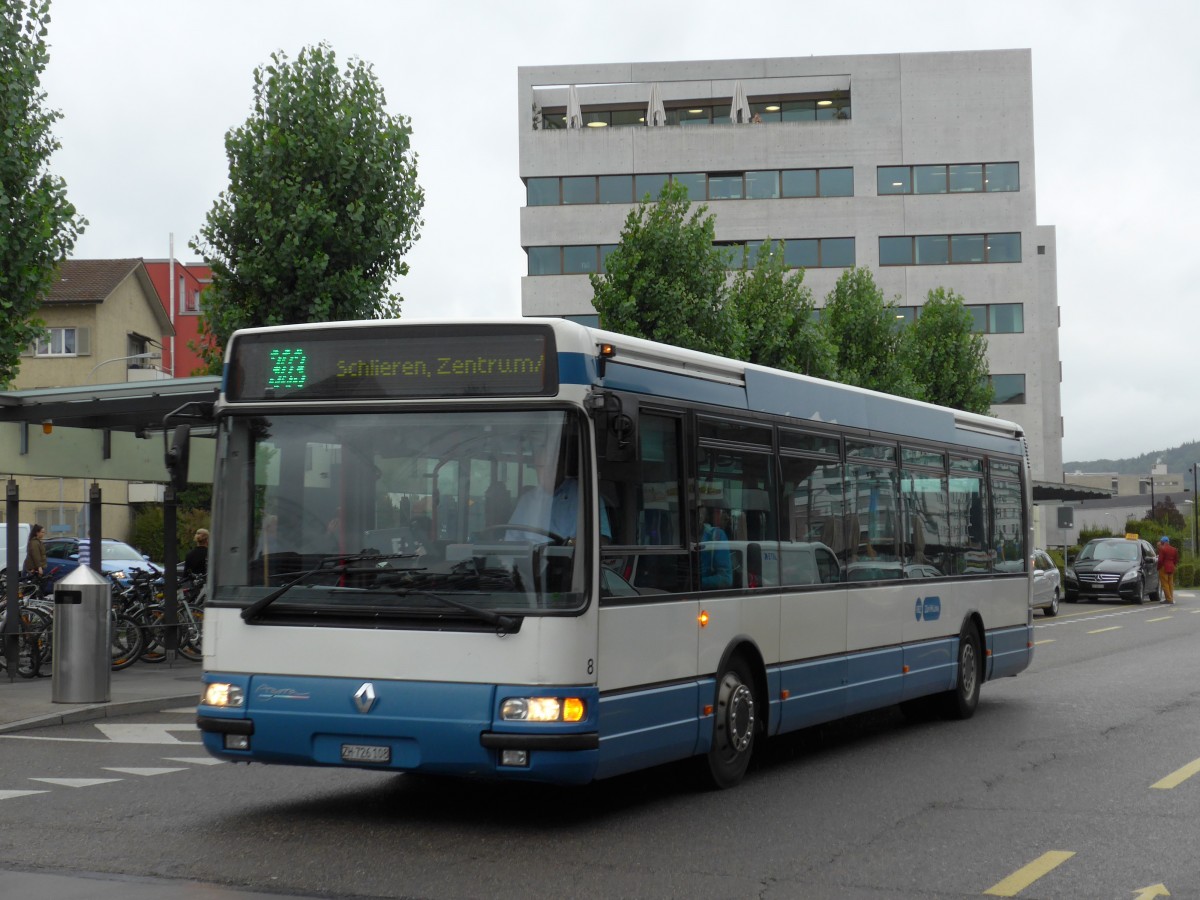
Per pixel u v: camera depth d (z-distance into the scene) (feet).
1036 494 153.17
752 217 207.92
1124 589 141.49
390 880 23.86
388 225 67.56
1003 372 207.51
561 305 206.18
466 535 27.86
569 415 27.91
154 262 240.53
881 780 35.06
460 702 27.17
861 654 40.60
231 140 67.31
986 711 50.24
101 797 32.32
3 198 50.93
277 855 25.86
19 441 59.93
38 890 23.02
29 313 53.36
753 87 210.59
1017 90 207.51
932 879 24.16
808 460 38.14
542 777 26.89
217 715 28.66
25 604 60.54
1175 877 24.25
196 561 72.64
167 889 23.11
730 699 33.47
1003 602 52.11
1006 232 207.51
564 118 212.02
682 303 96.43
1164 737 42.22
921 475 45.80
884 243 207.92
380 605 27.84
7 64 51.96
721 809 30.94
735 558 33.88
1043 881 23.98
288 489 29.04
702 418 32.81
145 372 189.26
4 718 46.32
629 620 28.99
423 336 28.73
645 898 22.72
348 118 67.10
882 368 140.26
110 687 51.98
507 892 23.06
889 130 208.13
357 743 27.81
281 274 66.23
